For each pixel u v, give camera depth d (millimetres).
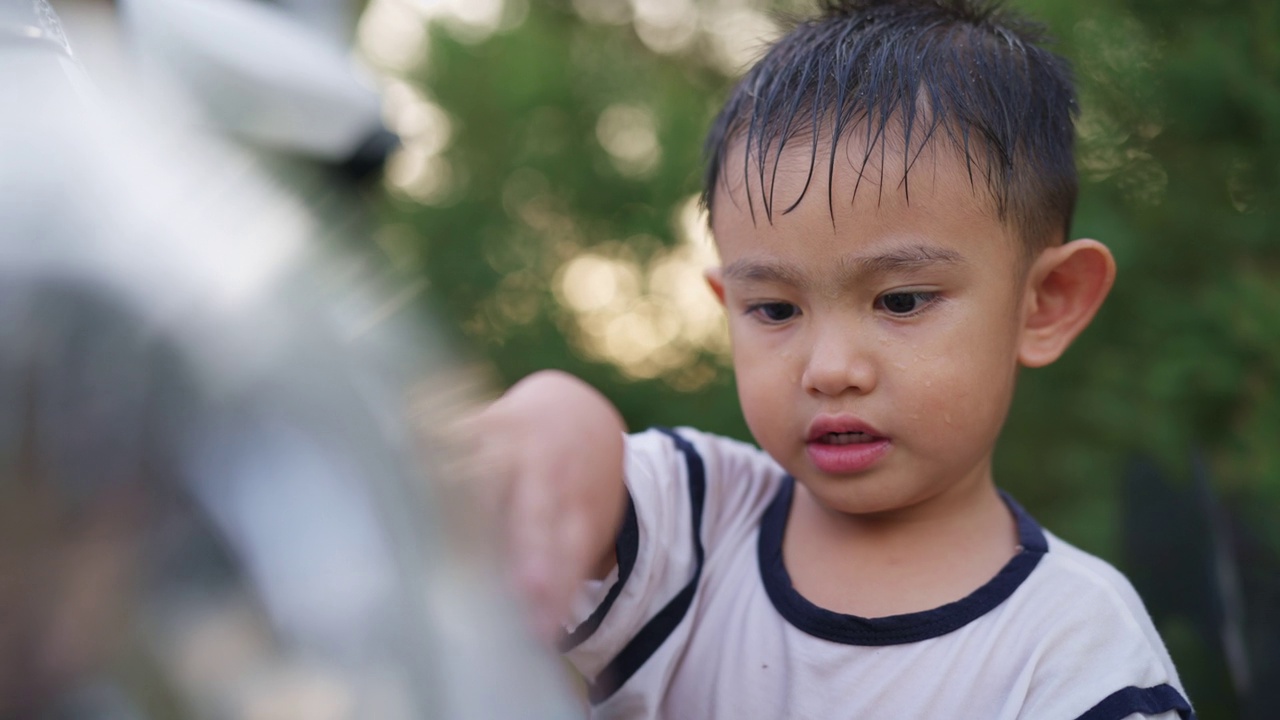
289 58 1332
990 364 979
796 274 962
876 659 947
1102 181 2281
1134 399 2166
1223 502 1670
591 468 849
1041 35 1211
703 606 1049
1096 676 891
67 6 719
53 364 362
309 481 373
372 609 371
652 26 4273
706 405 3500
